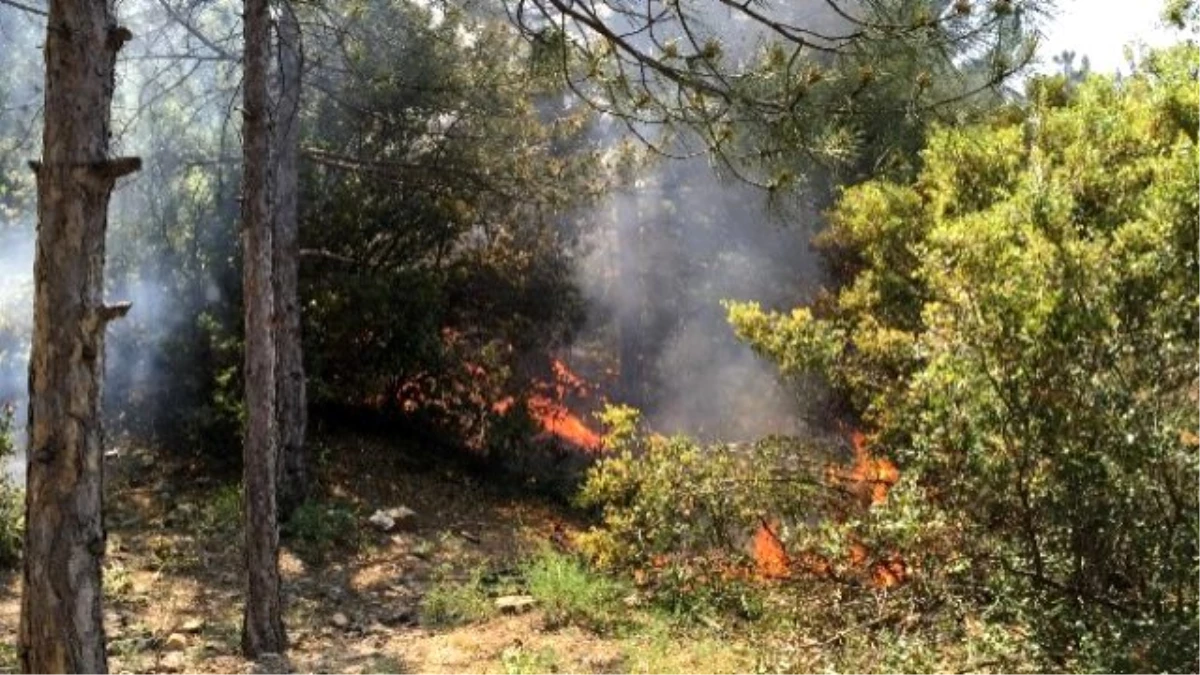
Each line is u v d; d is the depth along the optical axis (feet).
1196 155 18.95
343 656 30.27
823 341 29.96
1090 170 23.49
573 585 34.19
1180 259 18.51
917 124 21.71
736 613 29.89
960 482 19.16
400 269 57.72
